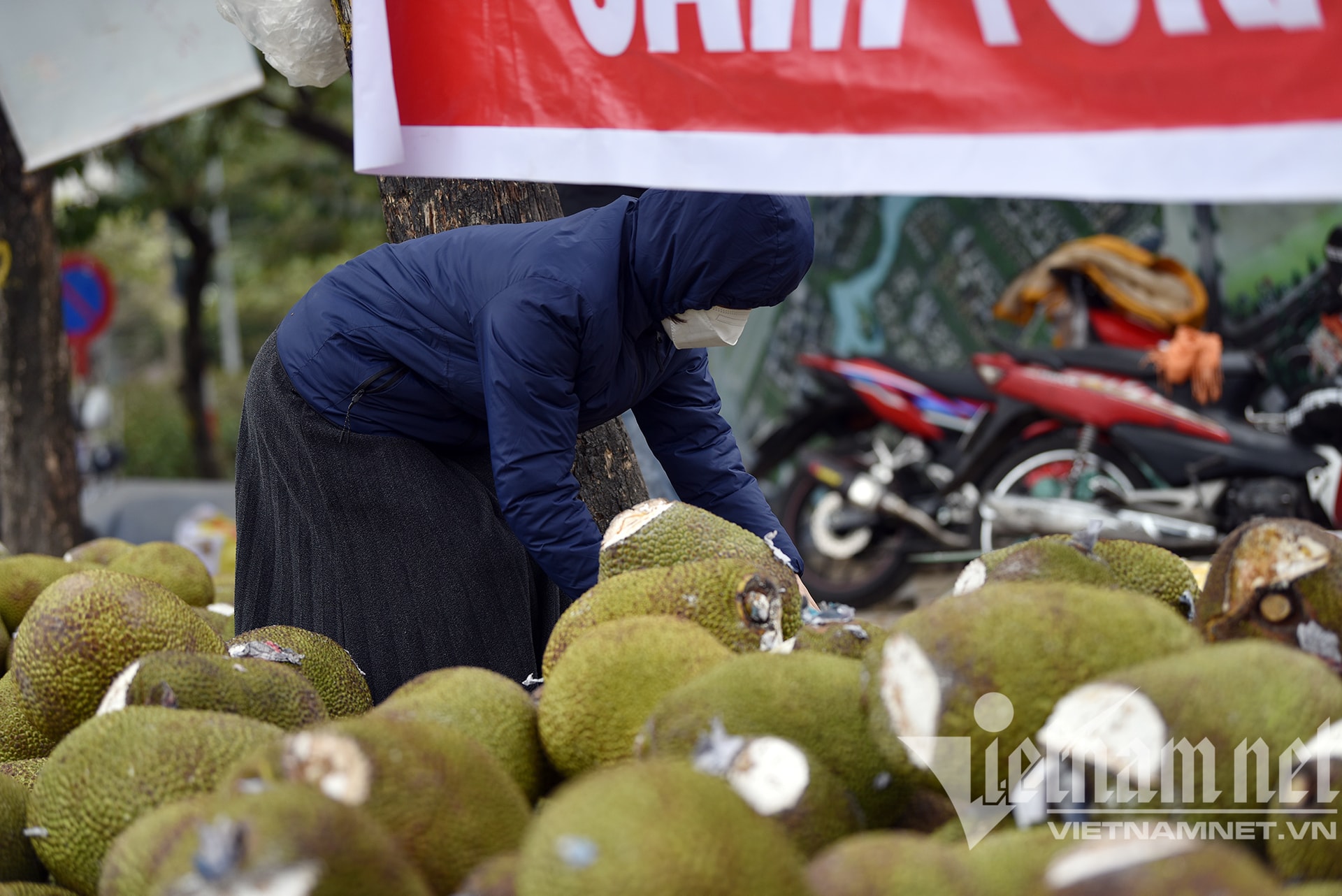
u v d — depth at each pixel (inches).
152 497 468.1
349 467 117.5
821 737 59.5
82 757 63.1
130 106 181.6
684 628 70.0
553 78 74.9
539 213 138.9
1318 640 63.5
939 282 342.0
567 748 67.2
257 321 1058.1
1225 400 233.5
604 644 68.4
